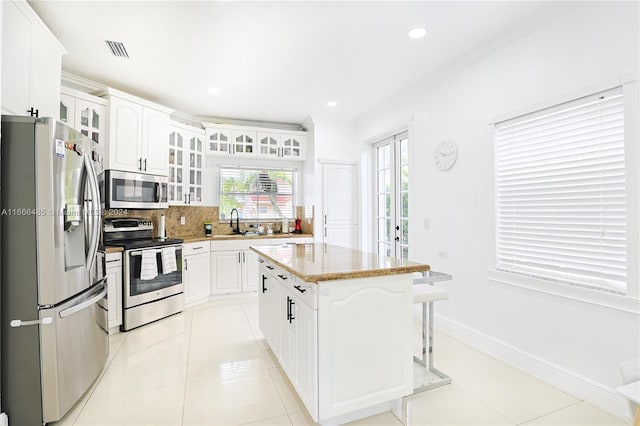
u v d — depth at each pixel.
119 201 3.34
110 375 2.37
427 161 3.37
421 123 3.47
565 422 1.83
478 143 2.78
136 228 3.64
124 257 3.21
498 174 2.62
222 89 3.63
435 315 3.25
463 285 2.93
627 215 1.83
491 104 2.65
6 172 1.74
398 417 1.89
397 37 2.56
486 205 2.71
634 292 1.80
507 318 2.54
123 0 2.10
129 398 2.08
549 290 2.23
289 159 5.08
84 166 2.09
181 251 3.79
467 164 2.89
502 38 2.51
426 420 1.86
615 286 1.90
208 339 3.04
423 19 2.32
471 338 2.83
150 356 2.68
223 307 4.05
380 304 1.83
